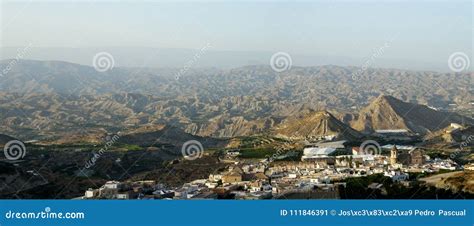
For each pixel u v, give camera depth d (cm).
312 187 18088
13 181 19975
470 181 17225
